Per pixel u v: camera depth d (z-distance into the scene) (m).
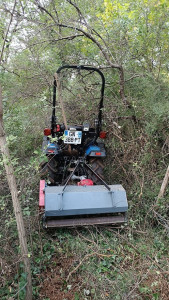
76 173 4.87
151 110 5.17
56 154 4.73
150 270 3.60
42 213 4.04
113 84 5.89
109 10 5.58
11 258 3.62
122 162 5.26
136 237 4.23
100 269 3.63
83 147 4.98
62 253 3.86
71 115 6.17
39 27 5.96
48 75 6.45
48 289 3.46
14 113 5.43
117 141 5.47
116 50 5.84
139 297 3.27
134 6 5.93
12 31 5.15
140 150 5.14
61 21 5.98
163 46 5.82
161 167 4.98
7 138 2.92
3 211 4.16
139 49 5.89
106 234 4.18
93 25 6.04
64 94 6.41
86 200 3.89
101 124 5.16
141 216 4.52
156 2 5.59
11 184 3.00
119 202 3.93
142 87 5.55
